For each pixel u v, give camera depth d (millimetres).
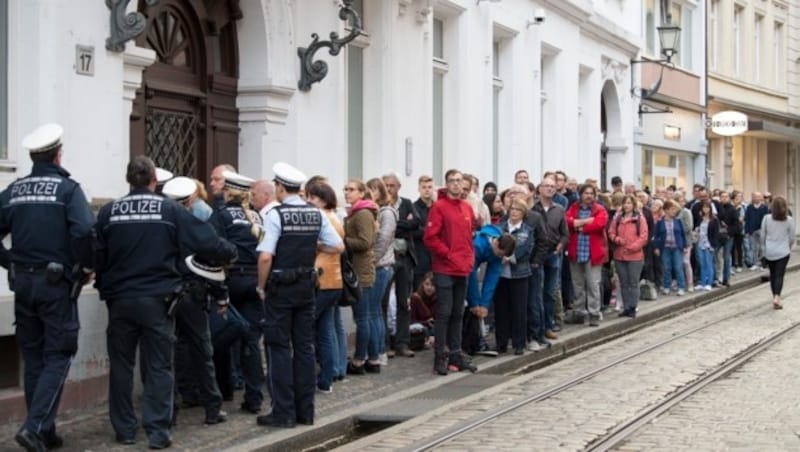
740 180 41625
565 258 17891
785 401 11094
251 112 13594
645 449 8984
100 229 8883
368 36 16172
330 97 14758
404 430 9844
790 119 44344
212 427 9695
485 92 20000
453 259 12727
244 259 10242
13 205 8508
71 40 10250
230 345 10312
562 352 15562
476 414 10531
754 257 30141
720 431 9656
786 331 17078
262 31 13492
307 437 9648
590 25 26422
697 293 23000
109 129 10727
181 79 12648
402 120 16859
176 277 9031
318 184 11180
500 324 14523
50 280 8398
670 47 29672
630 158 30500
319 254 11109
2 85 10008
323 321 11422
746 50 41938
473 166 19469
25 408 9484
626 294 18766
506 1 20891
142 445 9016
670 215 22656
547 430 9758
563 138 24812
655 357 14289
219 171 10547
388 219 12711
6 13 10008
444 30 18969
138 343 9312
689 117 35594
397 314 13828
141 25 10617
